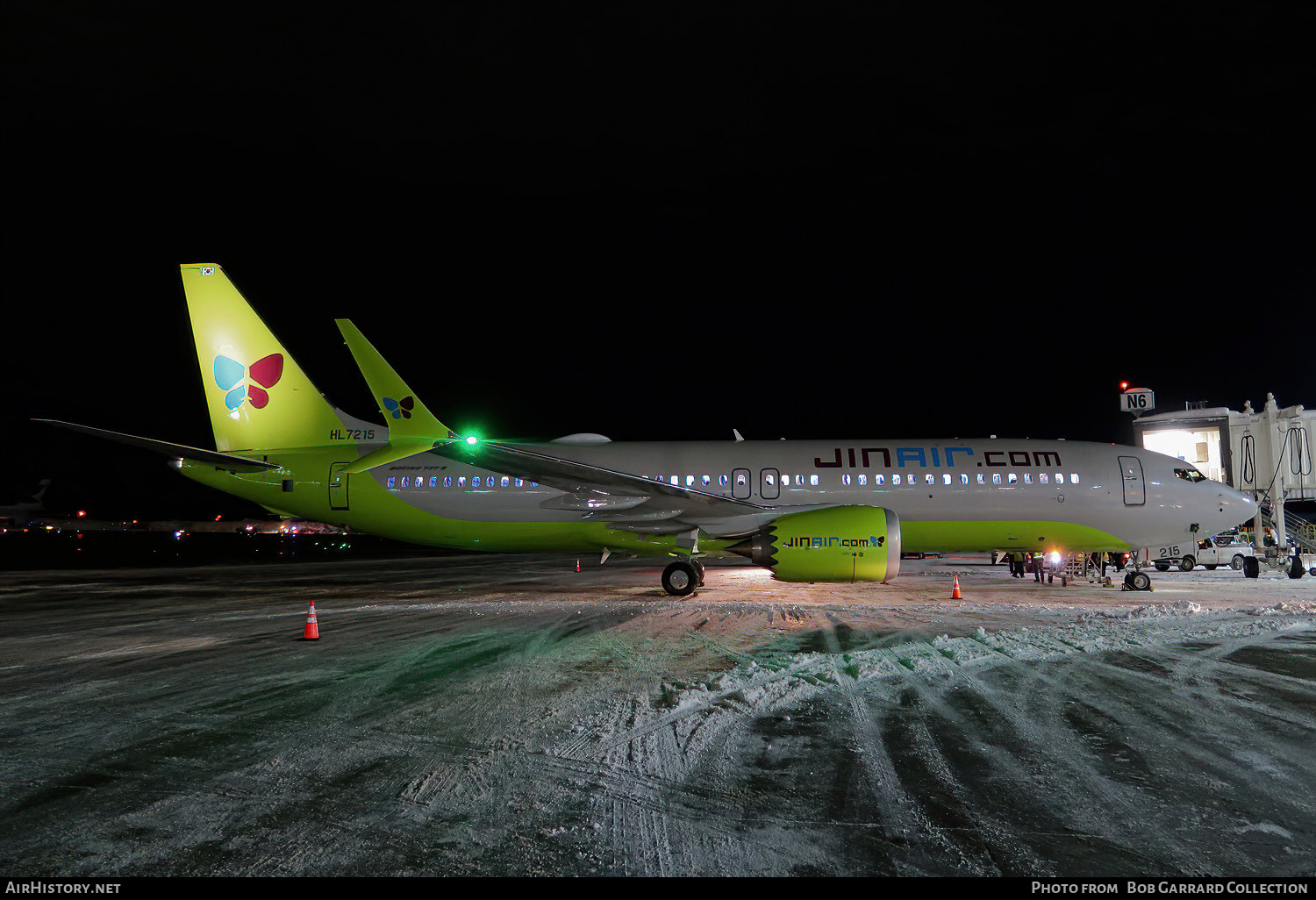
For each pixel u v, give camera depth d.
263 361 20.56
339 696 8.30
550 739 6.70
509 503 19.75
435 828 4.93
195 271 20.53
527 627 13.04
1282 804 5.30
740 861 4.45
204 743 6.71
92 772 6.01
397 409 17.92
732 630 12.58
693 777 5.79
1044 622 13.27
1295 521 28.47
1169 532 20.08
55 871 4.38
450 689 8.57
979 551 20.77
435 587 21.28
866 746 6.51
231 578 25.48
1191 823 4.99
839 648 10.85
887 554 16.78
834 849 4.61
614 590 19.64
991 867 4.39
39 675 9.49
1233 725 7.11
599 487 17.81
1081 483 19.77
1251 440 28.45
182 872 4.35
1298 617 13.33
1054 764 6.06
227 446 20.62
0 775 5.96
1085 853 4.57
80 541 60.50
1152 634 11.66
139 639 12.27
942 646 10.81
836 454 20.09
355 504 20.03
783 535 16.97
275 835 4.84
